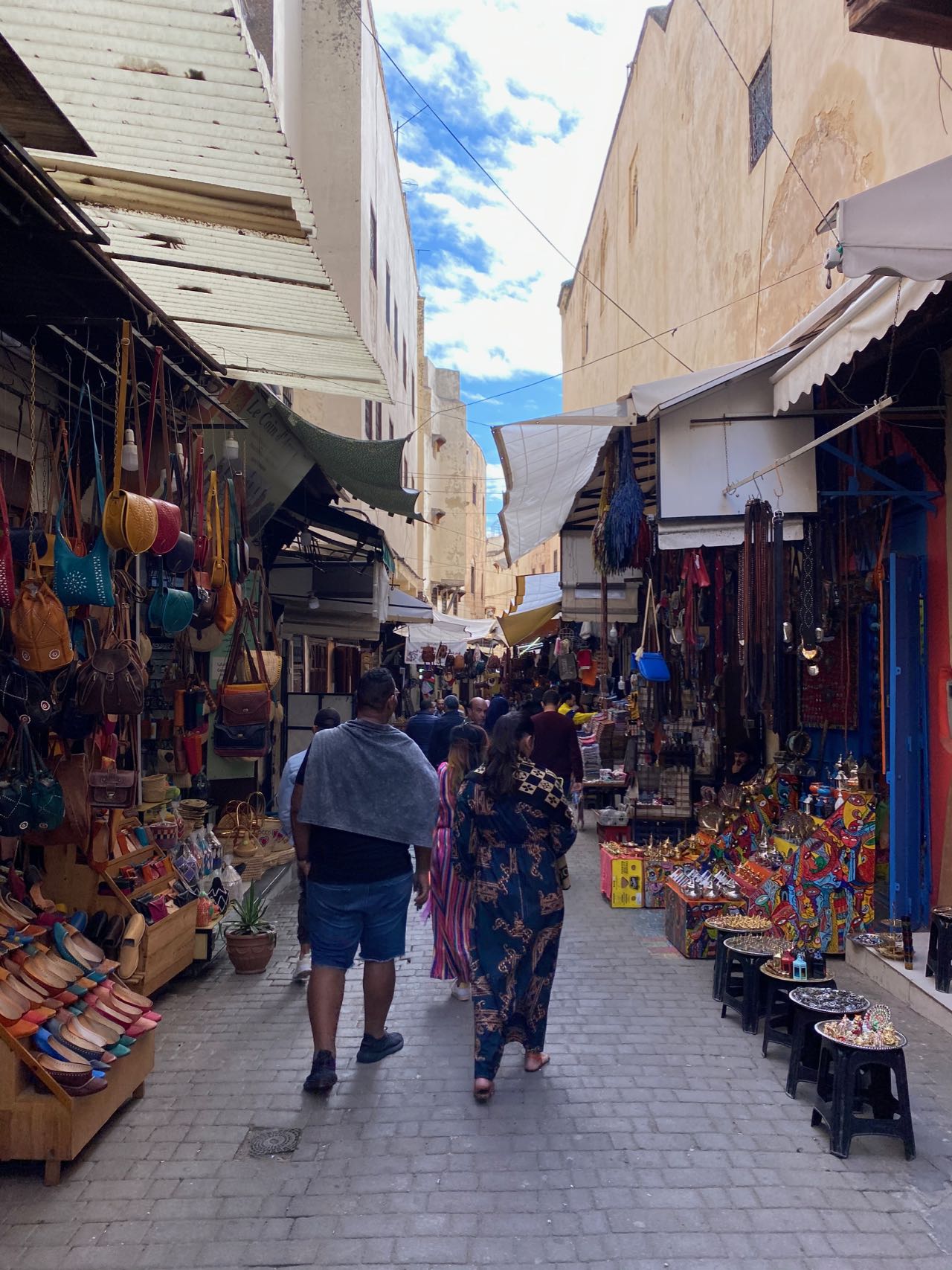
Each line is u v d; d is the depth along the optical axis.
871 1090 3.58
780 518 5.78
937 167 3.17
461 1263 2.79
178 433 5.52
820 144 7.42
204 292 5.22
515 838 4.11
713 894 6.03
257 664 6.62
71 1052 3.42
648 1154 3.43
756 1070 4.19
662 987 5.38
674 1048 4.46
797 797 6.82
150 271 4.96
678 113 12.41
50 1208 3.10
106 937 4.66
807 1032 3.92
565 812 4.14
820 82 7.41
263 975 5.64
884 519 6.29
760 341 8.94
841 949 5.75
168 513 4.23
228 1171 3.33
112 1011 3.84
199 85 3.28
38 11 2.91
